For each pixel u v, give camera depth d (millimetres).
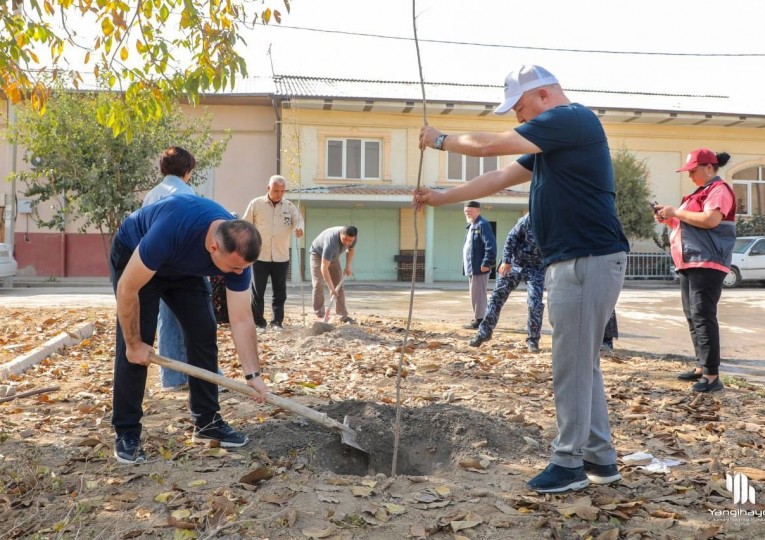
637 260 23172
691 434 4125
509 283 7133
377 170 22469
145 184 17906
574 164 3021
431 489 3158
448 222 23719
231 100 21703
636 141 23922
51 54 5434
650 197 23797
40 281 20297
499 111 3277
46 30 5184
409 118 22344
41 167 17062
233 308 3518
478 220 8883
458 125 22516
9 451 3635
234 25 5305
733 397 5086
